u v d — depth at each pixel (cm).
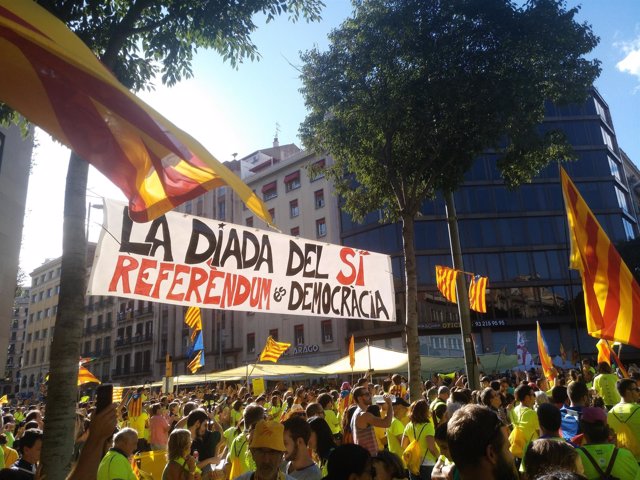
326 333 4059
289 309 682
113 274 530
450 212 1267
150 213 285
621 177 4559
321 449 466
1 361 1650
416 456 559
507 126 1205
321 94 1274
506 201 3994
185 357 5081
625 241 3641
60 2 560
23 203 1795
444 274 1407
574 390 568
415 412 579
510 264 3869
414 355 1052
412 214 1208
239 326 4666
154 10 660
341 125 1284
